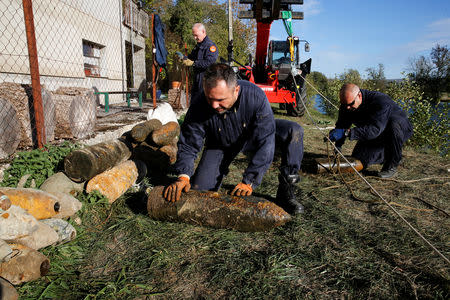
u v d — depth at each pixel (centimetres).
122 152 321
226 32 2028
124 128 512
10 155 312
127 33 1150
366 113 403
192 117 235
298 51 1029
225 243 225
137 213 270
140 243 225
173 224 247
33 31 308
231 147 259
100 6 923
